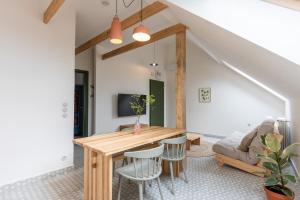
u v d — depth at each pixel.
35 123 2.70
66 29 3.07
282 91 3.50
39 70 2.73
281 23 1.45
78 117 5.51
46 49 2.81
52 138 2.89
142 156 1.88
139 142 2.12
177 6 1.91
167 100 7.59
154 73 7.06
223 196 2.33
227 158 3.26
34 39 2.68
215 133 6.35
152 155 1.93
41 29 2.76
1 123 2.38
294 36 1.42
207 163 3.54
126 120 5.98
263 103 5.45
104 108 5.39
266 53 1.63
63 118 3.03
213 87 6.40
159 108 7.24
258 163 2.91
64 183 2.67
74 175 2.95
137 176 1.93
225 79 6.16
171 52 7.41
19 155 2.54
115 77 5.68
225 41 2.22
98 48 5.25
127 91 6.02
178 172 2.91
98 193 1.93
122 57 5.89
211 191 2.46
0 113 2.37
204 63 6.58
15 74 2.50
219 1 1.65
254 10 1.53
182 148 2.61
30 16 2.65
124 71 5.95
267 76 2.88
